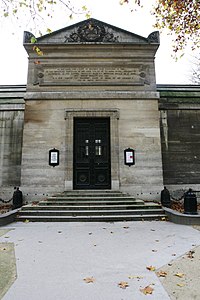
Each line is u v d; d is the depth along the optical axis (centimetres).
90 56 1516
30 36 1527
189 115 1546
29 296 381
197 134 1523
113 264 516
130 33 1562
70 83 1481
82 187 1409
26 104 1454
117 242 685
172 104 1549
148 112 1465
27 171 1381
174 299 371
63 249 623
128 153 1407
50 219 1013
